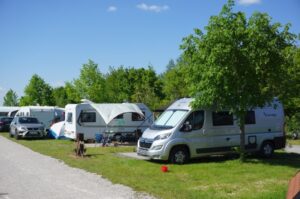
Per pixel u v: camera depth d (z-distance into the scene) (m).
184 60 15.38
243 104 14.60
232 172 13.06
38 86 62.62
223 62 14.26
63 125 29.62
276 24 14.64
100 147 22.77
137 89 49.78
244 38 14.34
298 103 25.11
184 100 16.70
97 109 25.47
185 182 11.45
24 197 9.70
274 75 14.80
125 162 15.73
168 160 15.52
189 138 15.55
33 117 31.12
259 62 14.28
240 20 14.46
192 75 15.12
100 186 10.98
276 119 17.53
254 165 14.59
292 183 5.29
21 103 66.62
